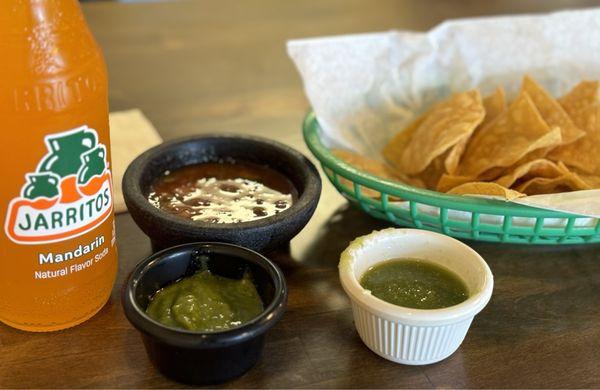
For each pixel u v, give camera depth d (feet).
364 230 1.52
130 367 1.17
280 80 2.19
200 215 1.35
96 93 1.11
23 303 1.16
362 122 1.78
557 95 1.92
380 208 1.42
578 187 1.45
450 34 1.87
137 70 2.21
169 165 1.47
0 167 1.08
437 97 1.90
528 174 1.51
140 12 2.70
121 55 2.31
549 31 1.90
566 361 1.22
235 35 2.54
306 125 1.59
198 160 1.50
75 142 1.10
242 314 1.16
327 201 1.61
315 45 1.70
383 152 1.74
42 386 1.12
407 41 1.82
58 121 1.07
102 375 1.15
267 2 2.87
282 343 1.22
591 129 1.62
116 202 1.51
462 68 1.89
